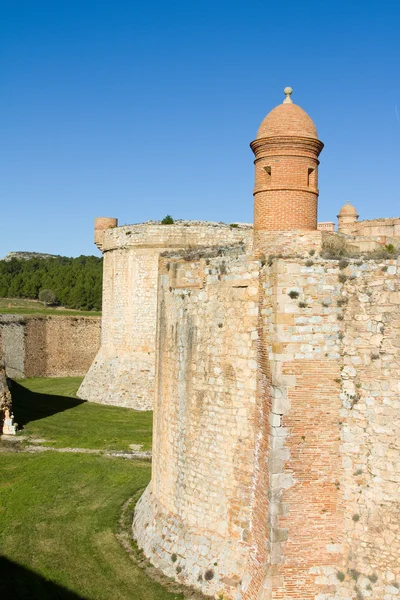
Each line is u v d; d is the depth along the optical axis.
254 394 12.30
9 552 15.05
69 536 15.90
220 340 13.28
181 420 14.44
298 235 16.06
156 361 16.45
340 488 10.95
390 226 33.81
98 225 41.66
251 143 19.30
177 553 13.54
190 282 14.46
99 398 37.47
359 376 10.88
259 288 12.16
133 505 17.88
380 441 10.64
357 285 11.02
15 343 50.31
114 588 12.97
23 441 26.86
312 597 10.60
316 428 10.98
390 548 10.43
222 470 12.98
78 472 21.31
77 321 54.91
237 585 11.77
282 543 10.79
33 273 101.75
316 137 18.69
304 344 11.03
